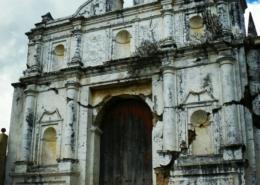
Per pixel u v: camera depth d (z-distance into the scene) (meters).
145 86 20.97
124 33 22.33
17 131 22.73
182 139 18.53
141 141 21.00
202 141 18.62
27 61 23.95
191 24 20.52
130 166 20.80
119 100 22.03
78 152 20.69
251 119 17.72
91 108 21.70
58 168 20.33
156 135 19.19
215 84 18.78
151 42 20.91
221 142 17.81
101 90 21.88
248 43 18.88
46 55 23.73
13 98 23.48
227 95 18.00
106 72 21.41
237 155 16.91
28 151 21.69
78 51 22.47
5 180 21.92
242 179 16.55
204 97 18.81
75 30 22.95
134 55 21.06
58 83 22.48
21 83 23.44
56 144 21.62
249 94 18.14
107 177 21.06
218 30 19.45
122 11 22.12
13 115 23.12
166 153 18.25
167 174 18.03
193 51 19.50
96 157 21.16
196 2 20.55
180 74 19.59
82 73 21.91
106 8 23.41
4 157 22.28
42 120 22.20
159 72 20.08
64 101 21.98
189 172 17.62
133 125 21.48
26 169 21.23
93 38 22.64
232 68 18.50
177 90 19.39
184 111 18.98
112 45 22.02
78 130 21.09
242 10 21.38
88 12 23.78
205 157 17.88
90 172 20.58
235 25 19.55
